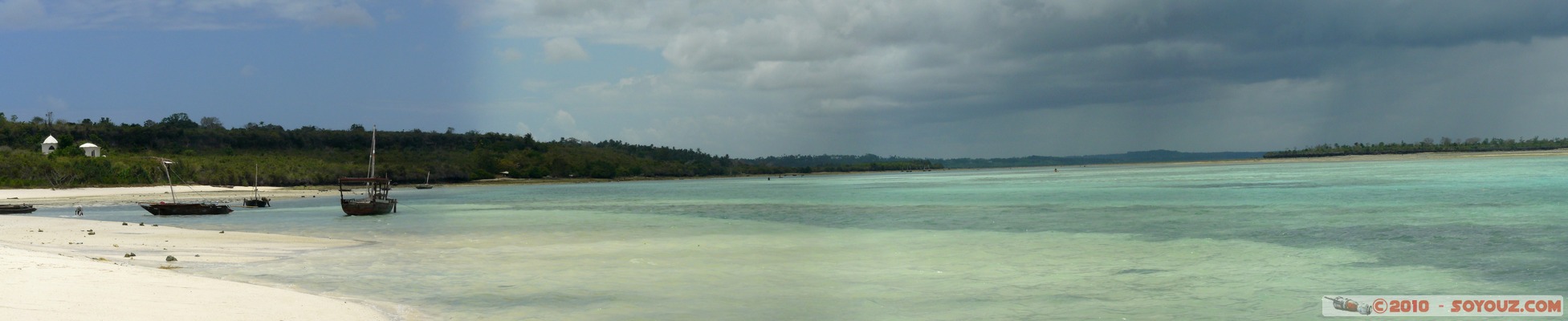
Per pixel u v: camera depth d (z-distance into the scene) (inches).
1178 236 1401.3
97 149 5610.2
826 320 724.0
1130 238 1389.0
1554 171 4160.9
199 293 700.7
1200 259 1095.0
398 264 1083.3
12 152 5083.7
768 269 1032.2
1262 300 807.1
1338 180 3784.5
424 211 2623.0
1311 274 964.6
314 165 6633.9
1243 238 1355.8
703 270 1018.7
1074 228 1592.0
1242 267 1018.1
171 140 6840.6
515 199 3715.6
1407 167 5974.4
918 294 849.5
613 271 1010.7
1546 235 1284.4
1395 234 1358.3
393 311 733.9
